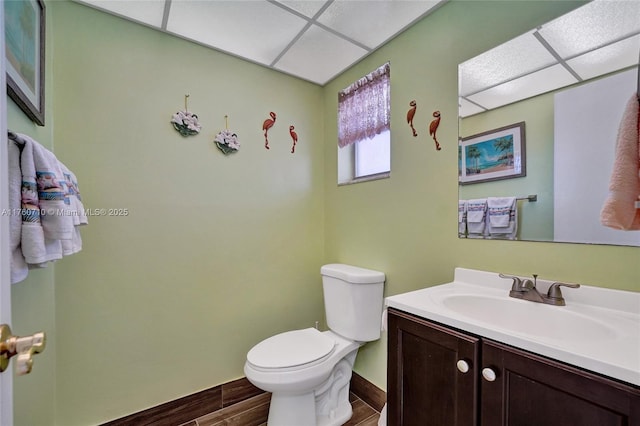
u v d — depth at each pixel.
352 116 1.93
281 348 1.52
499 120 1.19
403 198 1.58
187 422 1.61
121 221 1.46
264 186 1.92
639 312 0.86
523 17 1.12
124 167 1.46
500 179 1.19
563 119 1.03
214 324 1.72
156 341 1.55
